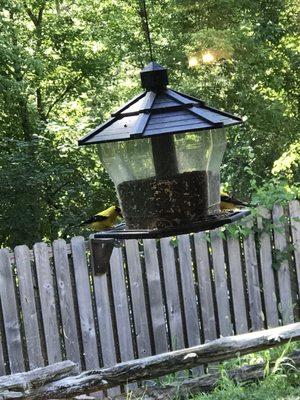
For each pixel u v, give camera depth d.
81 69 26.83
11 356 9.21
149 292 9.77
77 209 22.31
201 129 5.07
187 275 9.95
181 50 24.53
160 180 5.70
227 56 22.91
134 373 7.13
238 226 10.16
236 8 24.44
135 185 5.79
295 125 24.75
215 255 10.12
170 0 24.97
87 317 9.52
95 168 22.12
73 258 9.47
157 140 5.67
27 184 19.70
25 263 9.25
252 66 24.78
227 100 24.25
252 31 24.81
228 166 21.28
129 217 5.92
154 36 26.69
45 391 6.76
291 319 10.51
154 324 9.79
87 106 27.36
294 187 10.91
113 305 9.69
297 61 26.22
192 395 7.83
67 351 9.41
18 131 25.98
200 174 5.73
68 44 26.88
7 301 9.20
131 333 9.76
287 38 26.66
